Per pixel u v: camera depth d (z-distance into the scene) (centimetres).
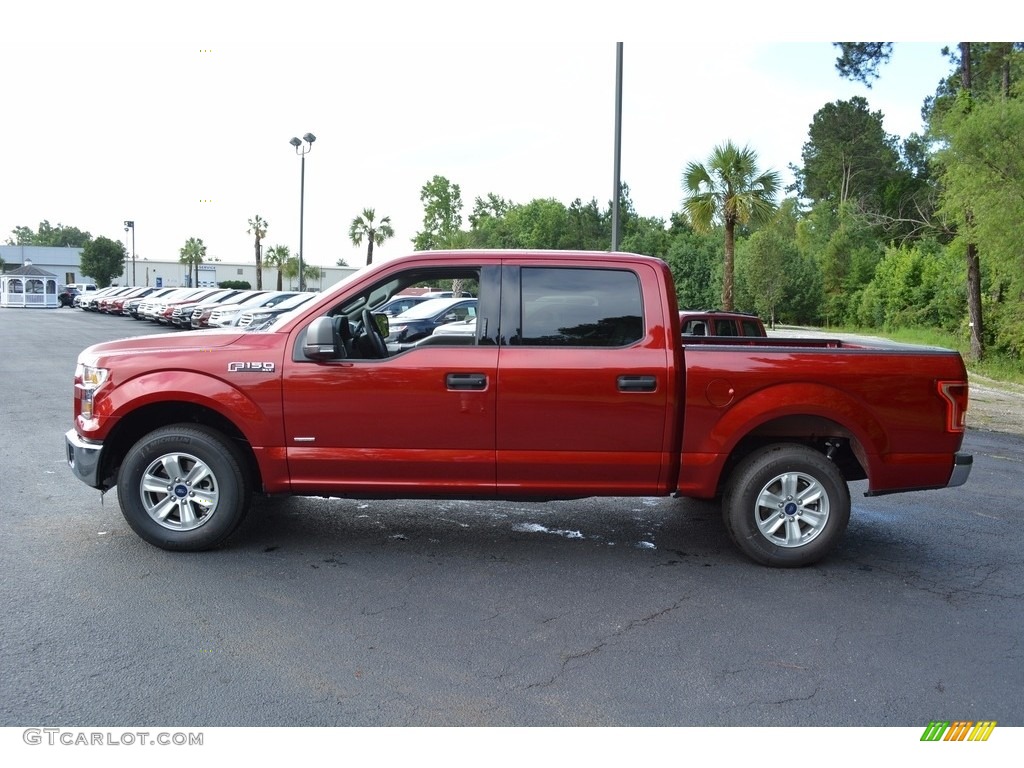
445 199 9331
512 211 8312
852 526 654
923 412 534
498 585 493
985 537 627
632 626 436
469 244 7881
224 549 543
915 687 373
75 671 367
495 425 518
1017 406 1619
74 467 529
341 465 521
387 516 636
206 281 8438
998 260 2136
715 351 526
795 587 504
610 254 537
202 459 521
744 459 541
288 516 627
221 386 515
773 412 521
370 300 573
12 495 659
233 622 425
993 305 2745
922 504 736
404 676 371
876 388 528
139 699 345
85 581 477
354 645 402
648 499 719
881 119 7556
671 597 480
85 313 4697
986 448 1086
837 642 421
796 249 5366
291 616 436
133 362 520
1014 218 2039
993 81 2645
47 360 1786
